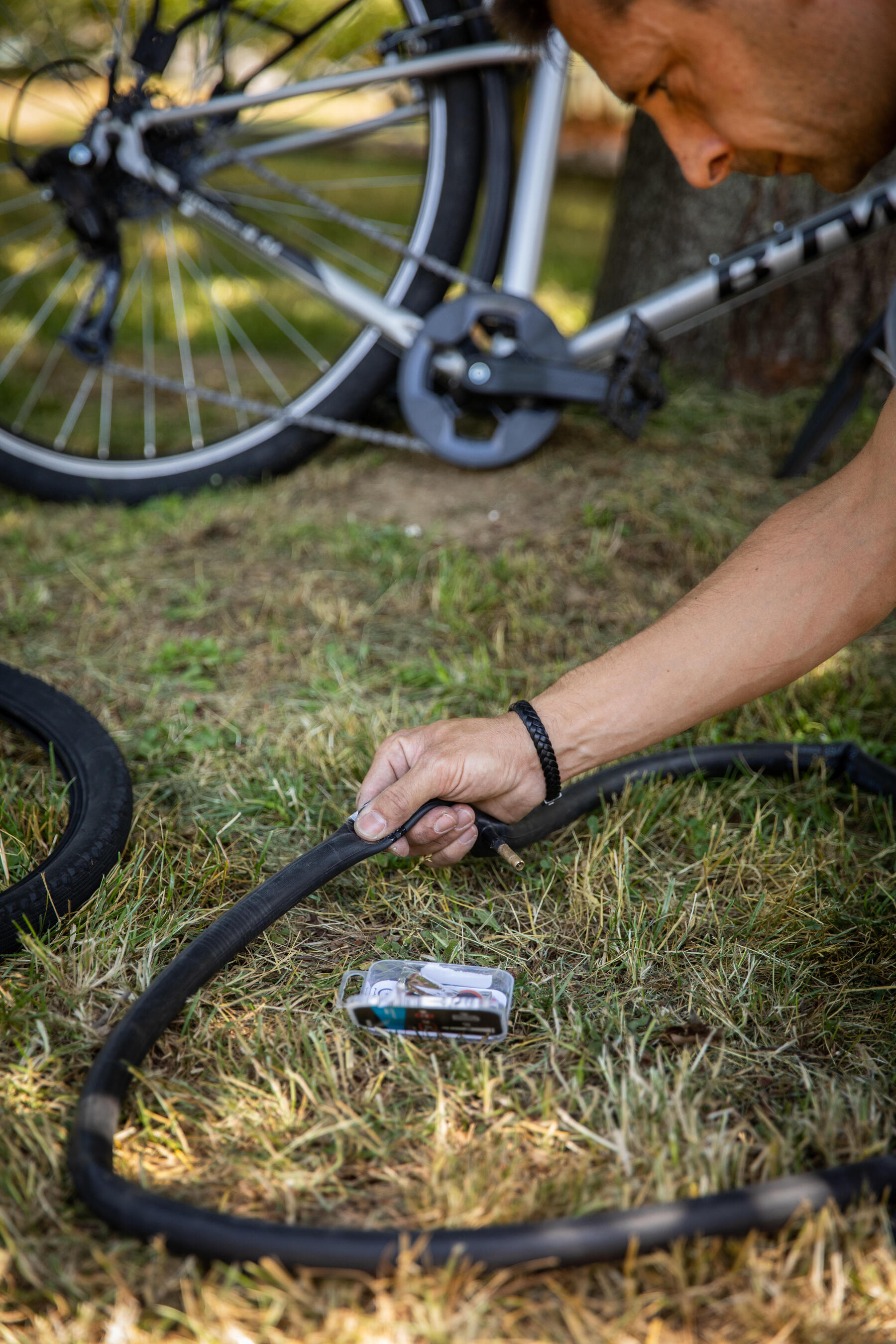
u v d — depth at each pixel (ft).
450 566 7.60
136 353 13.42
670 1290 2.98
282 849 5.03
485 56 8.26
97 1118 3.30
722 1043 3.94
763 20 3.34
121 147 8.13
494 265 8.99
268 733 5.97
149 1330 2.85
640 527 7.97
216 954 4.00
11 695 5.84
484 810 4.48
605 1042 3.86
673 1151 3.36
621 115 37.99
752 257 8.13
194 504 8.89
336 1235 2.94
